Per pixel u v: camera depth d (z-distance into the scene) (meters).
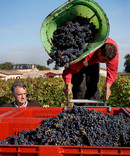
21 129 2.26
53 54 2.93
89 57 3.39
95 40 3.02
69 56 2.88
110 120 1.93
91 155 1.39
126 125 2.00
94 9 2.84
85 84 4.59
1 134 2.26
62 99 9.64
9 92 9.27
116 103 11.29
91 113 2.02
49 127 1.86
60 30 2.98
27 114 3.21
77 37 2.90
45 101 9.81
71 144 1.65
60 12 2.86
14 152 1.44
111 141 1.76
